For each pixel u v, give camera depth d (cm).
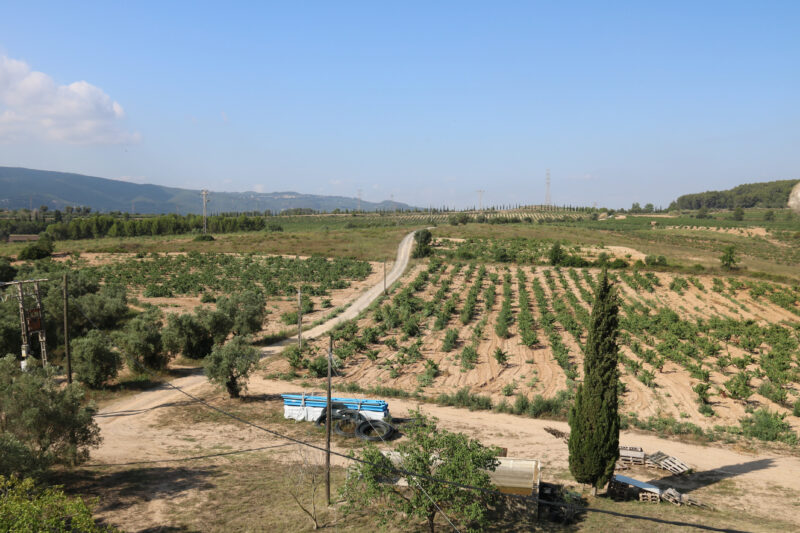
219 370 3781
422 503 1811
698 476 2703
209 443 3030
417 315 6781
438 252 12306
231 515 2117
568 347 5406
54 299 5084
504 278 9169
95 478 2430
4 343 4338
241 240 14388
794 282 8575
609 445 2314
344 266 10775
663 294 8081
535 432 3312
